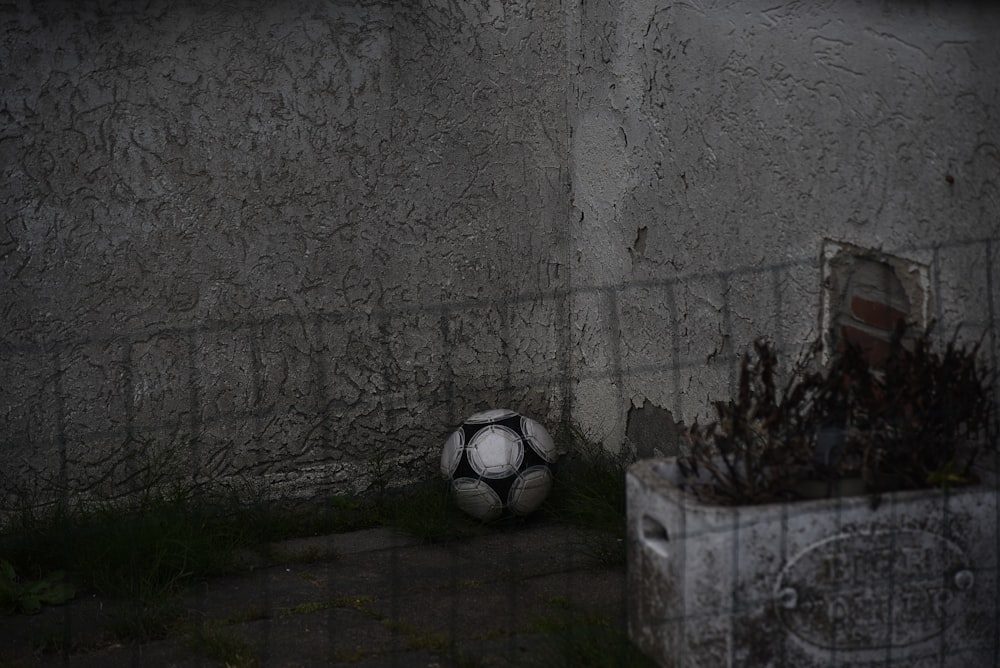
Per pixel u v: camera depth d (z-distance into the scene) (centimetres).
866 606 271
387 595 385
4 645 347
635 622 300
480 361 494
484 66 478
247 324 452
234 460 457
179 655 337
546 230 499
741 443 289
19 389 422
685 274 424
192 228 440
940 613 276
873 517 268
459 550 433
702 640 267
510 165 488
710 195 405
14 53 409
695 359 421
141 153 430
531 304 500
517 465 449
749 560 264
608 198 474
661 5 425
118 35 421
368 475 478
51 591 385
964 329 304
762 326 381
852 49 334
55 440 429
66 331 427
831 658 271
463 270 486
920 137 313
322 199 458
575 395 509
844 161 339
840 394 296
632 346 465
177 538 407
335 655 335
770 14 367
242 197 446
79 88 419
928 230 312
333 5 451
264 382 458
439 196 477
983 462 291
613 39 459
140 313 436
